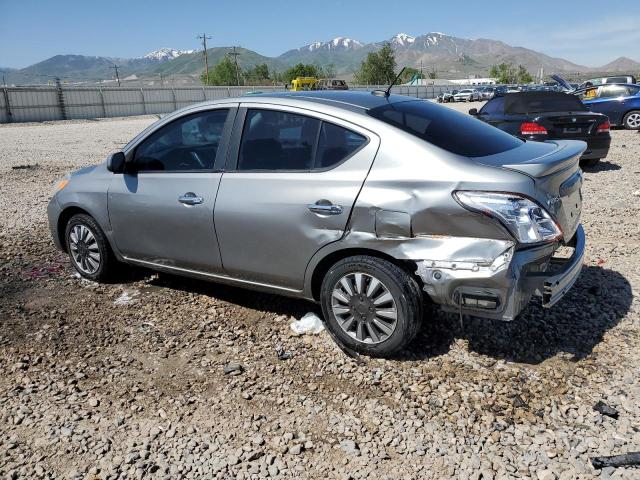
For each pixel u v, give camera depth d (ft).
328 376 12.17
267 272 13.70
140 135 16.06
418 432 10.24
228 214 13.80
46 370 12.76
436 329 13.92
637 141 50.70
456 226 11.14
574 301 15.30
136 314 15.62
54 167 46.62
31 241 23.41
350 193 12.10
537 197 11.02
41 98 150.61
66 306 16.28
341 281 12.66
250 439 10.20
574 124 33.94
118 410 11.17
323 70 416.67
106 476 9.33
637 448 9.57
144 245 15.96
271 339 13.94
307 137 13.05
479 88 216.95
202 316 15.37
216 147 14.47
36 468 9.55
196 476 9.30
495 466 9.30
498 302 11.05
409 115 13.12
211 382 12.10
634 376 11.66
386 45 374.63
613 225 22.82
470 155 11.91
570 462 9.34
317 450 9.86
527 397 11.12
